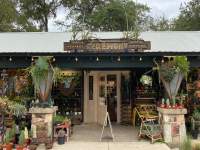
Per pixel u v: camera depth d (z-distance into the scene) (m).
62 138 10.70
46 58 10.63
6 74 13.25
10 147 9.69
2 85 13.09
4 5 29.78
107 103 14.97
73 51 11.30
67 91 15.14
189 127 12.25
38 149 10.07
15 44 14.03
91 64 11.73
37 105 10.61
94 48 11.29
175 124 10.65
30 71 10.79
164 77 10.88
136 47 11.32
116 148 10.03
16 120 11.13
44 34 16.42
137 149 9.90
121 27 31.94
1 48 13.27
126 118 14.83
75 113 15.05
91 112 15.10
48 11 34.69
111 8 31.84
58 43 14.25
